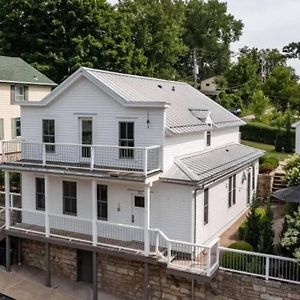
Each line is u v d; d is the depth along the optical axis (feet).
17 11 166.61
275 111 191.62
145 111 62.18
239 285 54.80
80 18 163.53
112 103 64.69
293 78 232.94
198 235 62.80
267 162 107.65
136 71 172.86
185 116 72.38
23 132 73.41
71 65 158.20
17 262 72.43
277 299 52.85
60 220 70.28
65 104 68.90
